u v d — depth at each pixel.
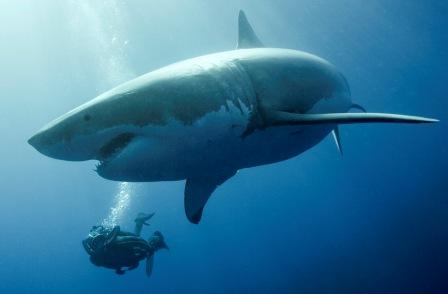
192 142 2.70
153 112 2.61
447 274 18.92
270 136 3.16
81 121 2.56
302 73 3.56
